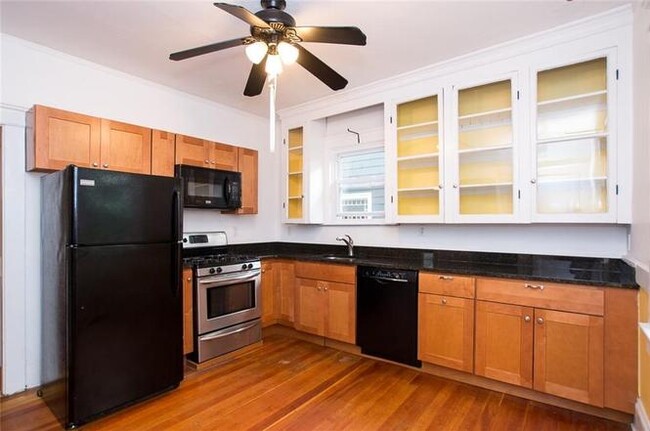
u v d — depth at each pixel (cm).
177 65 287
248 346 326
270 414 217
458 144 282
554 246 266
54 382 220
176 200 253
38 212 253
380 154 375
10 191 241
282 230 442
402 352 280
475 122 282
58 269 217
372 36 241
